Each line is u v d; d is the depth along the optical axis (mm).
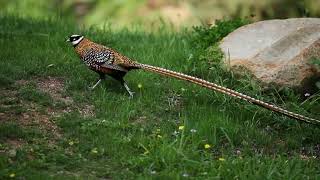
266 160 10492
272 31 14297
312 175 10117
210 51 14211
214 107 12430
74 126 11172
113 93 12625
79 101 12164
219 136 11305
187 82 13430
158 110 12156
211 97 12797
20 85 12484
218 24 15906
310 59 13141
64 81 13023
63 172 9750
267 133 11711
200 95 12812
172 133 11148
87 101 12227
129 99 12383
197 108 12211
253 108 12391
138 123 11594
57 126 11180
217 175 9781
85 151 10461
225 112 12242
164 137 10828
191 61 14242
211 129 11289
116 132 11086
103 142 10688
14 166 9672
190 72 13852
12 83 12531
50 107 11859
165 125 11445
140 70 13836
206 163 10164
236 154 10844
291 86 12961
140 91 12797
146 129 11320
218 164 10203
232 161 10281
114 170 9938
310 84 13094
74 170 9867
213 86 11492
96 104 12102
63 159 10070
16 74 12844
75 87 12688
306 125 12016
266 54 13492
